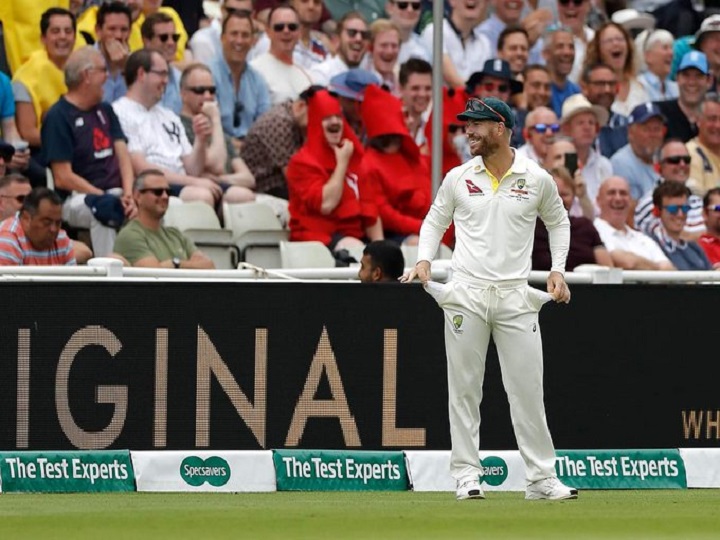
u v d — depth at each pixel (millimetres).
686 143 52938
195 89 44031
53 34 42000
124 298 27359
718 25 54469
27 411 27094
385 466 27953
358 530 18578
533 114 48562
